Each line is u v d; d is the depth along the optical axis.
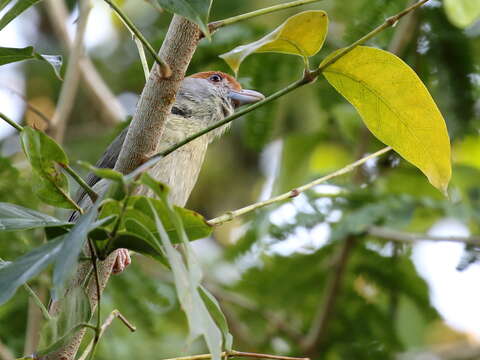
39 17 14.99
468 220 11.26
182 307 4.17
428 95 5.89
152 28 14.09
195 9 5.06
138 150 5.98
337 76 5.91
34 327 9.34
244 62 11.29
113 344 10.70
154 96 5.93
